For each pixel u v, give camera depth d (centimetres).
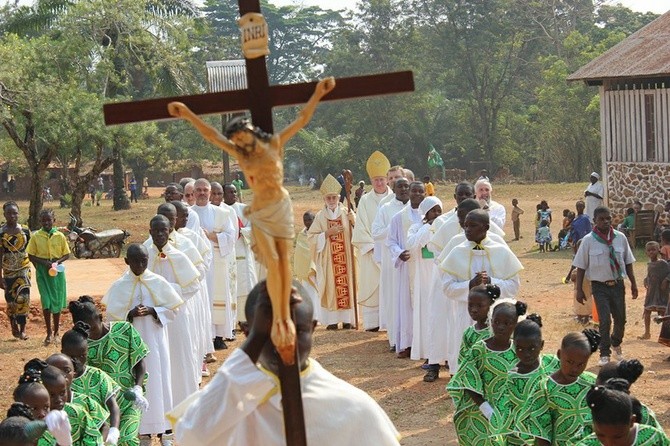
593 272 1251
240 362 385
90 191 6266
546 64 7206
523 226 3522
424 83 6988
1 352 1529
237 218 1552
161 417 953
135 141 3272
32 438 524
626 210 2784
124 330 843
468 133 7112
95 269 2423
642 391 1129
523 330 693
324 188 1639
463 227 1089
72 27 3281
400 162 7100
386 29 7156
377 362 1366
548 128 6250
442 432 1022
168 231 1056
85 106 3052
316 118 7169
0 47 2920
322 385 399
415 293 1322
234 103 363
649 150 2792
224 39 8362
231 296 1526
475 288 827
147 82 5697
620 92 2834
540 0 7462
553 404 641
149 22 3653
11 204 1625
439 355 1212
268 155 328
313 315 392
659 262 1410
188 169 6888
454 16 6938
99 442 668
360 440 397
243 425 398
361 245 1584
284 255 338
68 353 729
